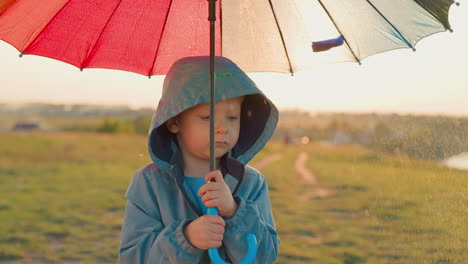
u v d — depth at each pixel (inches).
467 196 136.1
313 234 250.8
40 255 213.3
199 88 65.9
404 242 172.2
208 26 76.7
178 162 68.0
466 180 134.5
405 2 65.8
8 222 271.4
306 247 225.6
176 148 69.4
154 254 63.1
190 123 67.7
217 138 66.6
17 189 400.8
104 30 71.9
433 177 144.9
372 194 299.0
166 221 67.5
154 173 70.6
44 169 558.9
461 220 138.2
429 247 144.8
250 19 75.1
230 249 63.6
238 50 78.0
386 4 66.9
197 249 61.7
